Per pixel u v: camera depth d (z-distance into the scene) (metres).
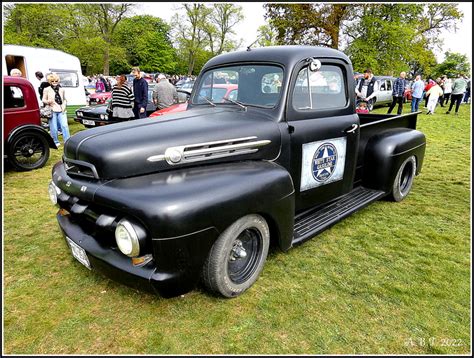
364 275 2.91
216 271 2.38
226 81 3.39
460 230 3.76
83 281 2.83
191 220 2.12
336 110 3.43
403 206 4.45
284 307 2.51
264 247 2.71
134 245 2.10
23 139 6.22
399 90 12.70
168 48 58.66
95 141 2.51
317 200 3.42
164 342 2.21
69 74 12.09
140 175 2.40
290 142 2.99
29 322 2.37
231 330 2.30
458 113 14.36
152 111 9.85
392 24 20.80
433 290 2.71
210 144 2.57
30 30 26.44
